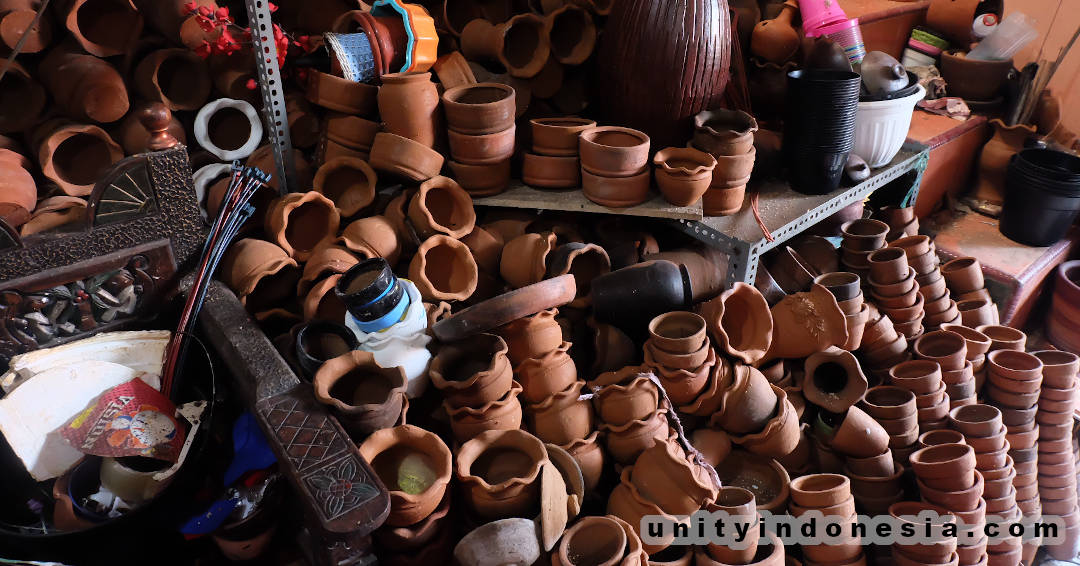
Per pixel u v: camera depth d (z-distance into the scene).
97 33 2.13
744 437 2.05
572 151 2.26
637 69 2.32
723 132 2.29
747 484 2.06
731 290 2.13
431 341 1.86
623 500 1.81
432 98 2.10
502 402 1.78
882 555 2.16
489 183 2.22
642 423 1.89
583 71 2.63
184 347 1.82
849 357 2.18
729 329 2.25
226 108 2.29
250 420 1.77
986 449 2.28
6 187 1.91
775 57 2.92
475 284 2.07
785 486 2.00
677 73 2.29
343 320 2.00
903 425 2.19
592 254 2.26
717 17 2.29
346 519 1.34
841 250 2.71
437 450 1.59
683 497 1.73
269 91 2.10
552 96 2.60
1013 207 3.26
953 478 2.08
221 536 1.67
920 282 2.67
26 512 1.70
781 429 2.03
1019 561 2.39
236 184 1.89
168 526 1.67
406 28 2.18
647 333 2.21
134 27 2.12
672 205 2.24
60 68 2.04
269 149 2.27
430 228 2.08
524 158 2.30
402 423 1.72
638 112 2.41
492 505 1.63
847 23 2.80
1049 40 3.58
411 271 2.02
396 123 2.08
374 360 1.69
